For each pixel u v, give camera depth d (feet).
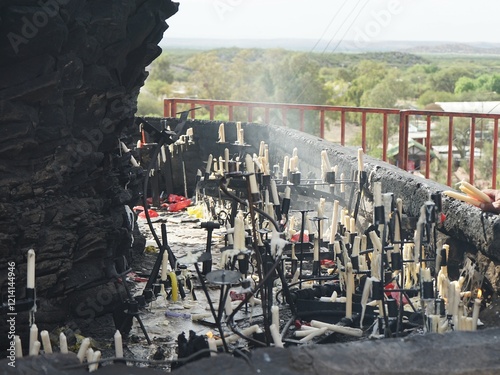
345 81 112.16
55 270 17.10
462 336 11.72
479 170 71.05
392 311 16.39
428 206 14.14
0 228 15.96
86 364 11.22
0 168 15.99
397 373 10.99
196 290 21.02
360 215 22.27
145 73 20.10
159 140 20.36
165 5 19.74
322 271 22.18
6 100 15.71
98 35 17.34
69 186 17.70
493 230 16.14
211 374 10.84
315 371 10.90
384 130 31.17
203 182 26.17
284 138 28.91
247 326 18.15
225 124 32.04
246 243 19.65
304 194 22.93
